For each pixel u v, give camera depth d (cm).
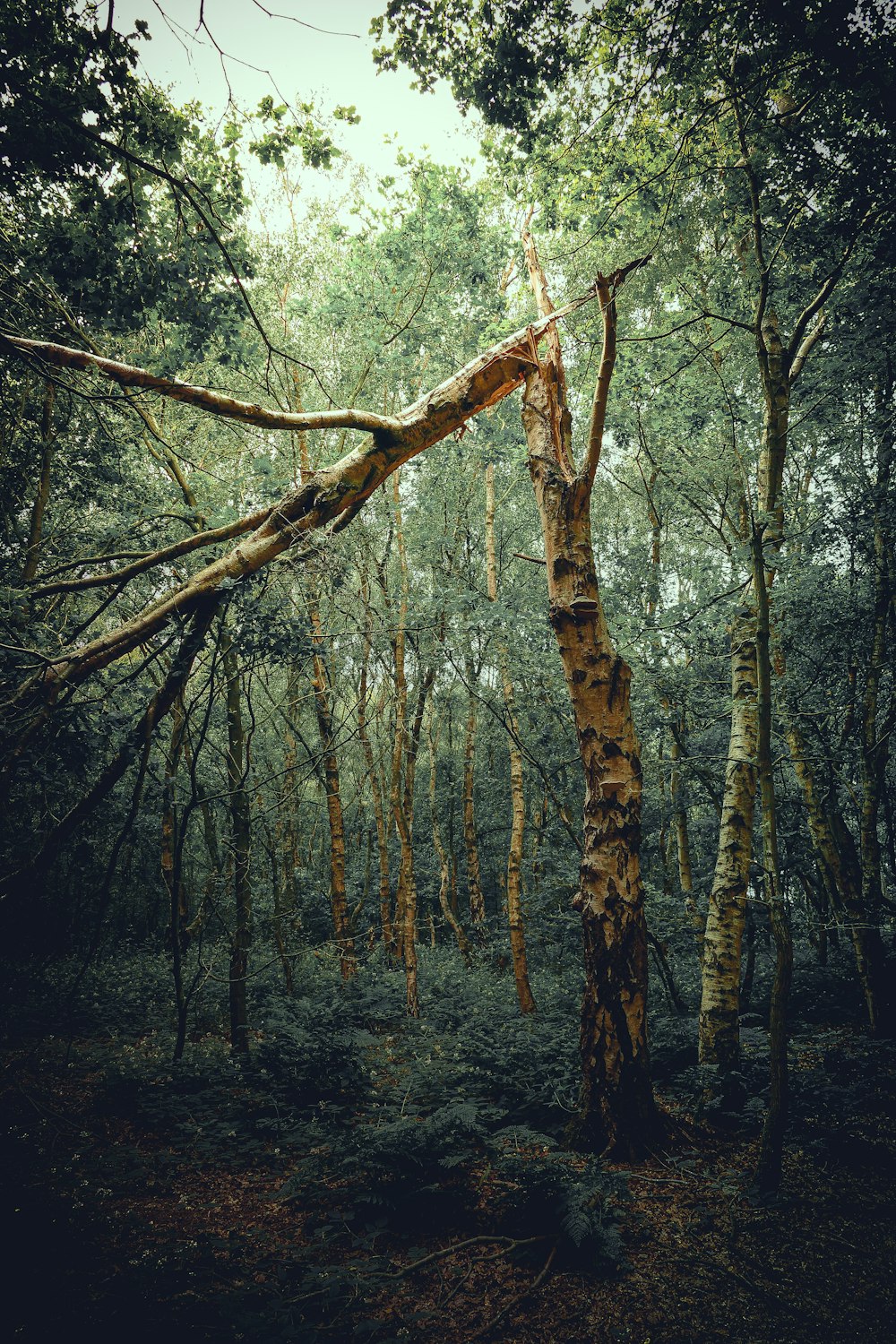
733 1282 361
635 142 670
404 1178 448
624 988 521
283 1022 771
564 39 550
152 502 843
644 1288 357
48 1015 874
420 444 533
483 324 1137
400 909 1488
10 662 446
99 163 499
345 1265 380
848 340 755
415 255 995
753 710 702
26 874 450
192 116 526
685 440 1055
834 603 890
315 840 2228
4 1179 450
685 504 1172
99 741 502
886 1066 682
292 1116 599
